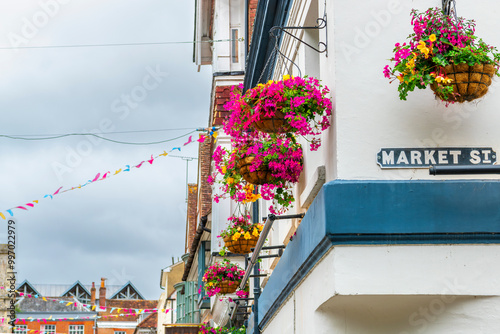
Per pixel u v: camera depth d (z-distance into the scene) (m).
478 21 6.84
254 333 13.02
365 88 6.73
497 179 6.45
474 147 6.59
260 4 12.20
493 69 6.16
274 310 10.76
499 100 6.68
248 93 7.31
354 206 6.34
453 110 6.66
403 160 6.57
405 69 6.20
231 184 8.81
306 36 9.00
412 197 6.37
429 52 6.16
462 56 6.08
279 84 7.02
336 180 6.48
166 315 47.91
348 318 6.75
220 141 19.50
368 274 6.27
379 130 6.64
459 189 6.38
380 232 6.30
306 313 7.78
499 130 6.63
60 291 68.38
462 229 6.31
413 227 6.31
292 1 10.01
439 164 6.56
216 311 22.50
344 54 6.79
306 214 7.41
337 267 6.29
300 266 7.78
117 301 73.00
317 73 8.93
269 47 12.55
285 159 7.83
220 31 20.77
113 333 71.00
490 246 6.33
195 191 38.34
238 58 20.55
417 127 6.64
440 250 6.32
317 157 8.57
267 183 8.02
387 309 6.68
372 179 6.55
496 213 6.34
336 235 6.30
